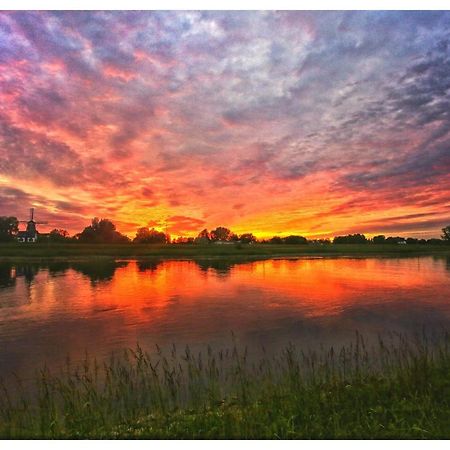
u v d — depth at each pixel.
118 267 67.19
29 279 46.19
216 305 27.25
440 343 14.73
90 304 28.03
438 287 37.22
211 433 6.66
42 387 10.24
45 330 19.75
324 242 197.75
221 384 10.02
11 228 142.00
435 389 7.95
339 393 8.21
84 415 7.56
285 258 100.12
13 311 25.44
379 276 49.12
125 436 6.74
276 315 23.20
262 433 6.63
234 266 70.25
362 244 179.12
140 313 24.38
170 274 53.31
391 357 12.34
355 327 19.72
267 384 8.70
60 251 98.44
